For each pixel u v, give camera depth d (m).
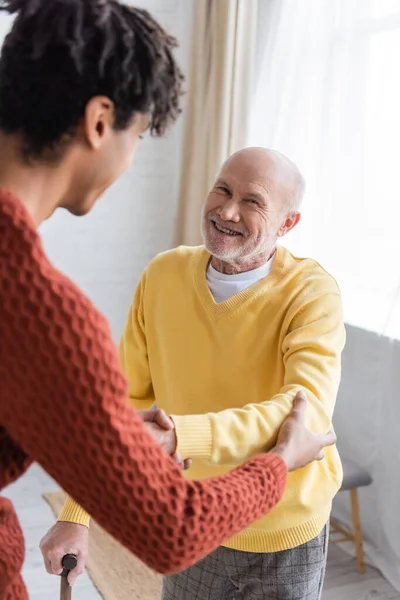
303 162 2.85
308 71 2.81
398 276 2.54
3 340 0.66
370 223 2.62
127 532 0.70
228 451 1.04
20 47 0.71
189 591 1.48
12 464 0.75
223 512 0.73
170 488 0.71
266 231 1.37
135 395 1.59
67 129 0.71
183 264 1.47
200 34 3.13
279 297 1.37
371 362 2.58
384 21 2.50
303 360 1.25
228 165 1.40
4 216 0.68
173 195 3.56
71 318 0.67
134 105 0.74
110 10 0.72
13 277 0.66
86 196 0.78
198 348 1.42
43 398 0.66
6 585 0.75
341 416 2.74
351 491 2.51
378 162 2.57
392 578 2.50
